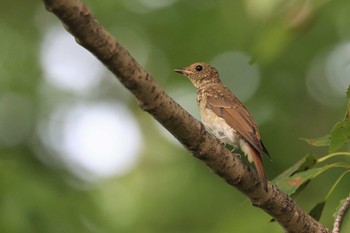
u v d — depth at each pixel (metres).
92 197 14.53
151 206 15.66
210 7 16.20
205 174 15.66
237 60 15.95
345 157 14.55
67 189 14.62
